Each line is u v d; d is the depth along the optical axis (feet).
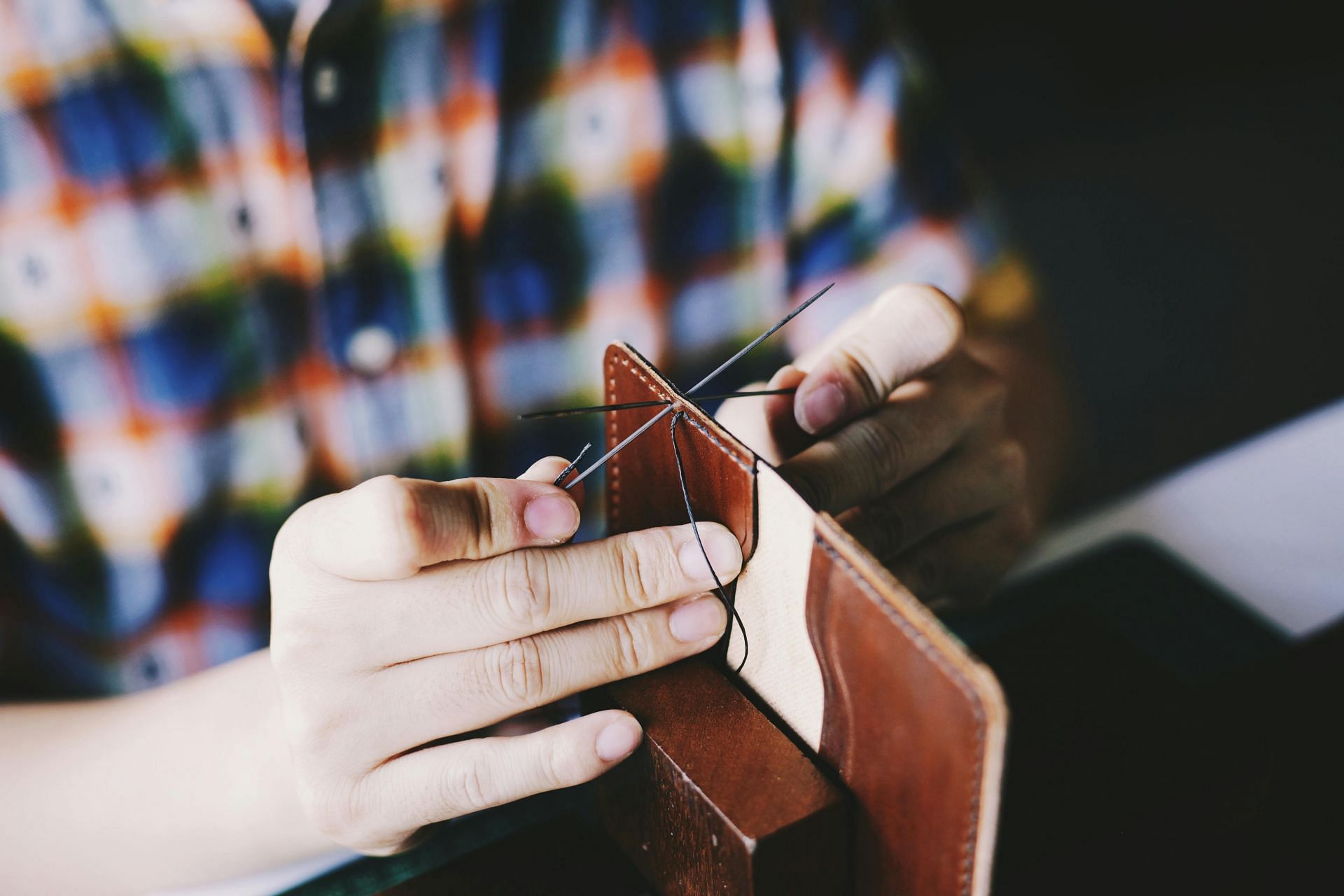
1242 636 1.75
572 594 1.36
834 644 1.26
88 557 2.04
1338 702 1.51
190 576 2.09
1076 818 1.38
